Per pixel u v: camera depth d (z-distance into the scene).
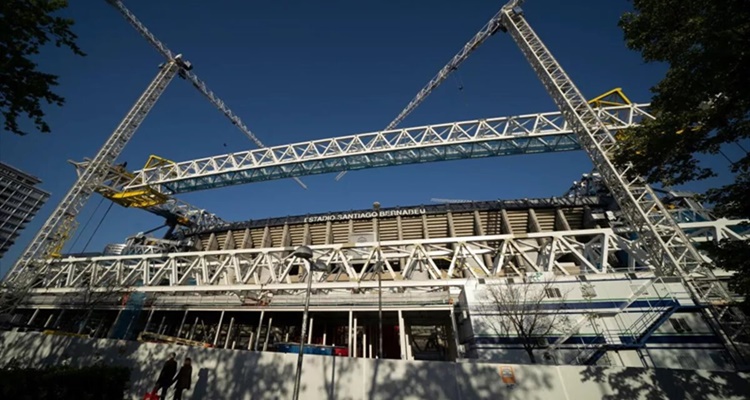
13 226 130.12
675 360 21.67
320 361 13.59
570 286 26.47
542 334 23.80
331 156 47.72
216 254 38.12
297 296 34.44
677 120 10.73
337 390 12.97
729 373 11.99
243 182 52.75
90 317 39.75
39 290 41.59
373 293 34.19
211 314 37.31
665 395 11.86
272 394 13.30
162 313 38.44
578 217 55.19
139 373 14.84
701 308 22.95
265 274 54.59
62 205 47.44
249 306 34.62
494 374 12.70
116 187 55.09
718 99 9.98
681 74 10.04
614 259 45.44
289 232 63.06
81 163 50.91
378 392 12.77
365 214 60.53
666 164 12.23
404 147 46.03
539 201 56.53
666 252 25.66
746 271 10.91
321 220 61.44
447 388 12.58
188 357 13.85
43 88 9.09
